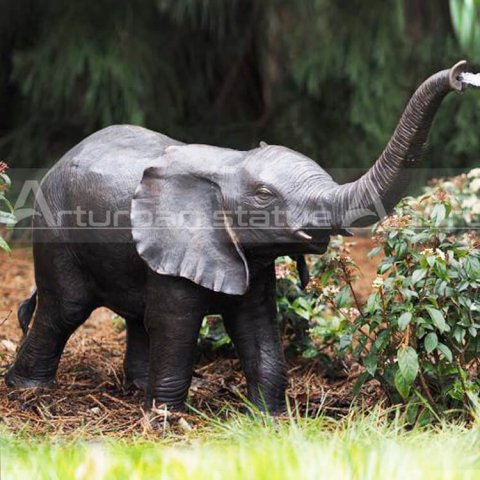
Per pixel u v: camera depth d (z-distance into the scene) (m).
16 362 12.36
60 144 23.89
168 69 23.77
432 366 10.91
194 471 8.76
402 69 23.72
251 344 11.20
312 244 10.30
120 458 9.14
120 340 14.91
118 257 11.34
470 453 9.36
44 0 23.53
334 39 23.48
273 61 24.38
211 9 24.02
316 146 24.25
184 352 10.94
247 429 10.09
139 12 23.31
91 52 22.50
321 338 13.80
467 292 11.00
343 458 8.91
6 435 10.10
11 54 24.47
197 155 10.77
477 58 23.38
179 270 10.64
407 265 11.09
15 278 19.42
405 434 10.19
